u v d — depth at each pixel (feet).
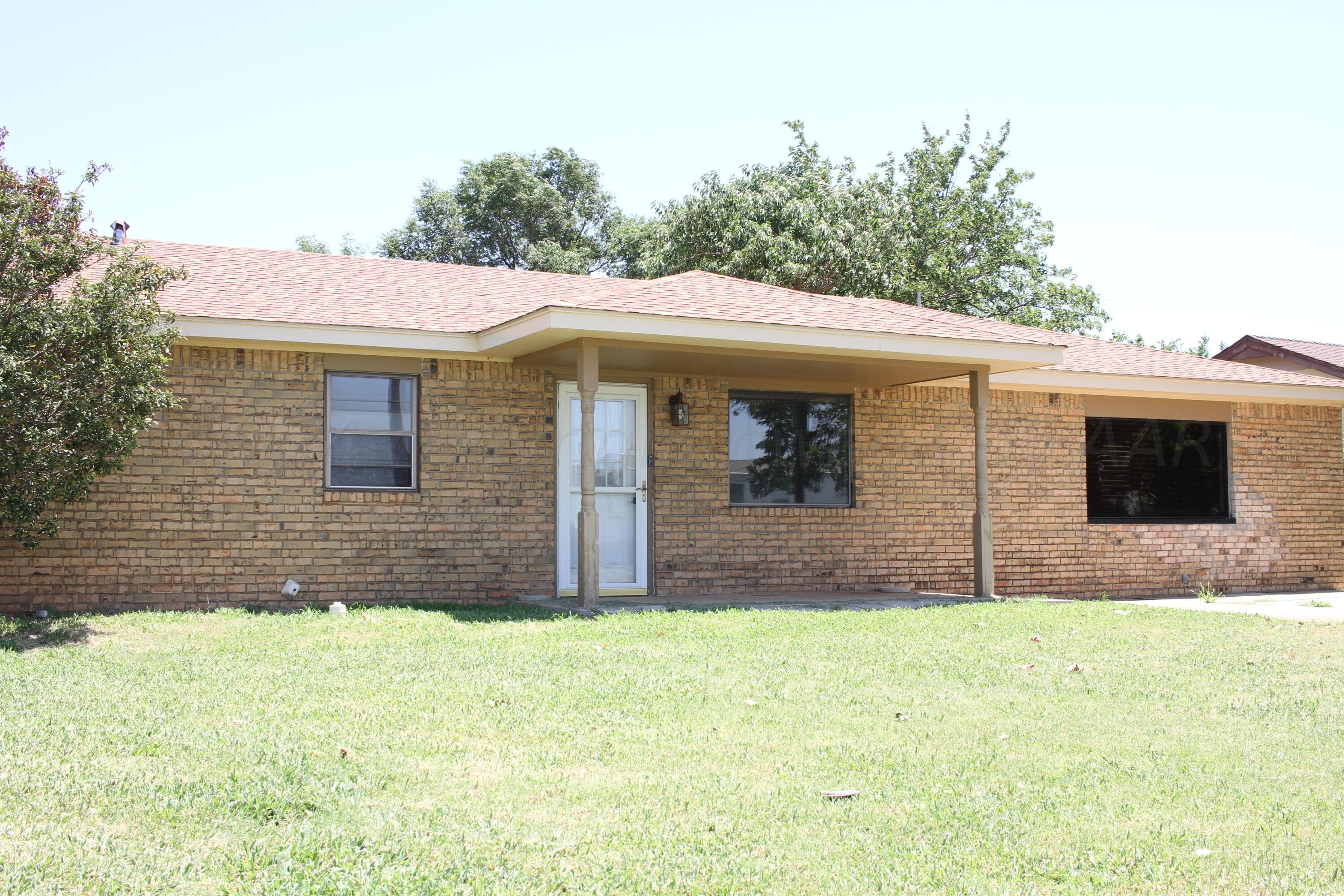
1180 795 16.71
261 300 39.78
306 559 38.75
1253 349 79.25
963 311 112.68
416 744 18.85
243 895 12.39
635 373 44.21
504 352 40.22
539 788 16.63
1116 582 52.65
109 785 16.03
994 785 17.07
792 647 29.07
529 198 132.77
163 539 37.17
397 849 13.91
